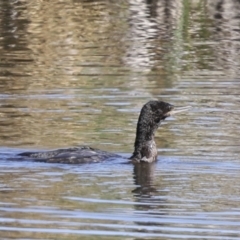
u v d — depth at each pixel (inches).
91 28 3351.4
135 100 2363.4
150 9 3631.9
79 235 1401.3
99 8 3651.6
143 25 3408.0
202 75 2669.8
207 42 3174.2
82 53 2974.9
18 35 3250.5
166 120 2181.3
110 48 3051.2
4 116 2191.2
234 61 2881.4
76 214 1493.6
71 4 3708.2
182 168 1782.7
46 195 1588.3
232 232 1422.2
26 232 1412.4
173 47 3088.1
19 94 2439.7
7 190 1610.5
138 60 2878.9
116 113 2234.3
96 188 1635.1
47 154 1827.0
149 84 2546.8
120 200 1568.7
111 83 2573.8
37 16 3508.9
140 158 1836.9
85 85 2534.5
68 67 2778.1
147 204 1549.0
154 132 1887.3
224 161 1830.7
